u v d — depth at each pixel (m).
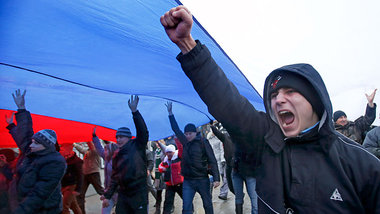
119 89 2.73
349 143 0.95
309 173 0.91
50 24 1.67
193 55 0.91
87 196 6.73
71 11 1.61
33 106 3.35
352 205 0.85
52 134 2.18
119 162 3.09
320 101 0.94
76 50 1.97
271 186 0.95
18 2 1.44
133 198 3.05
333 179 0.88
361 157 0.89
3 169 1.91
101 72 2.32
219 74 0.94
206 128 6.39
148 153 5.39
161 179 5.21
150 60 2.24
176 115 4.35
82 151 5.80
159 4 1.69
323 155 0.92
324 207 0.87
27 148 2.07
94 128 4.25
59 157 2.15
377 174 0.85
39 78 2.79
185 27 0.87
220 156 6.13
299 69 0.94
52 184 2.02
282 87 0.97
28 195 1.91
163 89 2.83
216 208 5.30
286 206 0.94
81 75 2.34
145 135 3.19
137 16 1.77
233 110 0.95
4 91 2.91
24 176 1.96
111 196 3.44
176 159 4.35
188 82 2.68
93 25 1.76
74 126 4.29
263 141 1.01
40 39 1.79
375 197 0.86
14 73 2.64
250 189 3.50
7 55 1.92
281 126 1.00
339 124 4.05
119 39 1.94
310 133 0.94
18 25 1.62
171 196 4.36
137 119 3.15
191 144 3.88
